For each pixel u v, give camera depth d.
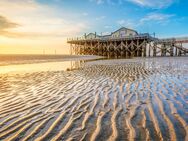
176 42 40.34
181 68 13.38
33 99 5.64
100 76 10.23
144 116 4.05
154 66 15.63
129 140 2.99
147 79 8.77
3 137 3.19
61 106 4.91
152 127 3.47
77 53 55.94
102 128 3.48
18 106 4.93
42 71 13.48
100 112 4.39
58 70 14.06
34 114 4.31
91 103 5.14
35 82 8.75
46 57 33.44
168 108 4.55
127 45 43.84
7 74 11.85
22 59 26.23
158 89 6.59
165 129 3.38
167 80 8.30
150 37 42.59
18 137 3.18
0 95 6.16
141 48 42.53
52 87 7.46
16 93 6.45
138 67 15.02
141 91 6.36
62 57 35.84
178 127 3.45
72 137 3.14
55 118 4.04
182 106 4.68
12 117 4.13
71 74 11.49
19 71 13.57
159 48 42.38
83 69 14.45
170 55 41.34
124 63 20.47
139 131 3.31
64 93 6.38
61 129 3.47
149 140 2.98
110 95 5.95
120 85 7.48
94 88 7.08
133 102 5.12
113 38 45.38
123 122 3.75
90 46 51.38
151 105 4.81
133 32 44.69
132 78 9.20
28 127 3.58
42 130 3.44
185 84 7.29
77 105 4.98
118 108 4.65
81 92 6.48
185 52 40.19
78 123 3.75
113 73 11.39
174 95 5.73
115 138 3.07
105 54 48.69
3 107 4.85
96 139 3.05
